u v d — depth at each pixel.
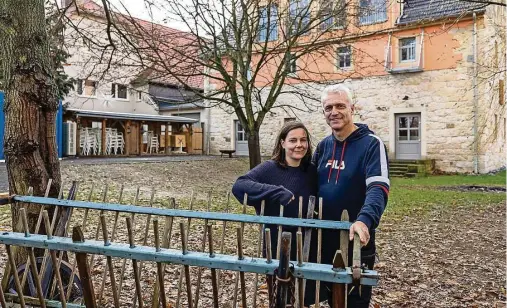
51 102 3.36
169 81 12.61
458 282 4.66
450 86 17.89
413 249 6.06
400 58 19.08
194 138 24.88
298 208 2.71
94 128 20.20
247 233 6.60
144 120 21.92
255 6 9.57
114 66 8.48
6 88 3.29
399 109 19.06
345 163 2.57
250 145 10.57
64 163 14.32
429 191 12.90
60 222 3.18
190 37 9.29
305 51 10.19
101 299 3.49
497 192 12.87
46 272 2.94
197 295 3.09
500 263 5.41
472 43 17.20
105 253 1.91
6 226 6.31
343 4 10.10
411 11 18.48
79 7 6.09
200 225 6.84
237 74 11.08
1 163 13.80
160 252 1.86
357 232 2.06
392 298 4.13
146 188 11.52
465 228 7.58
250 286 4.30
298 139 2.73
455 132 17.91
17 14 3.18
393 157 19.31
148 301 3.81
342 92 2.59
